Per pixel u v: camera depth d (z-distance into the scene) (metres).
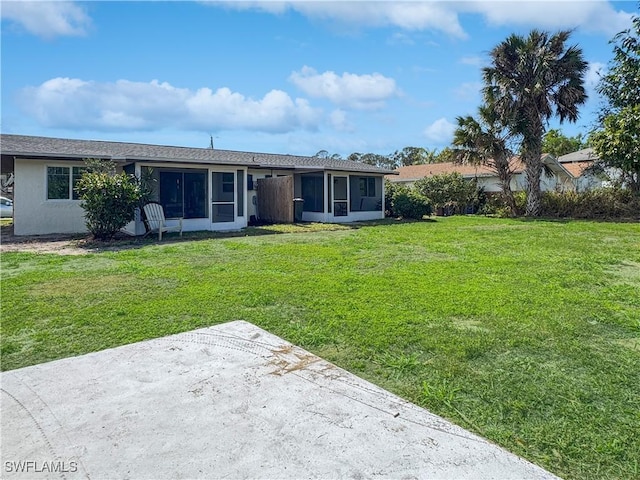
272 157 19.53
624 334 3.97
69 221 13.40
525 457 2.14
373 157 56.41
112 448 2.12
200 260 8.17
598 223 16.48
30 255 8.84
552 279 6.35
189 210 13.88
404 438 2.25
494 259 8.21
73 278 6.46
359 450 2.12
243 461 2.02
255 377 2.98
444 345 3.65
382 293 5.44
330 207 17.88
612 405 2.65
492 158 20.52
